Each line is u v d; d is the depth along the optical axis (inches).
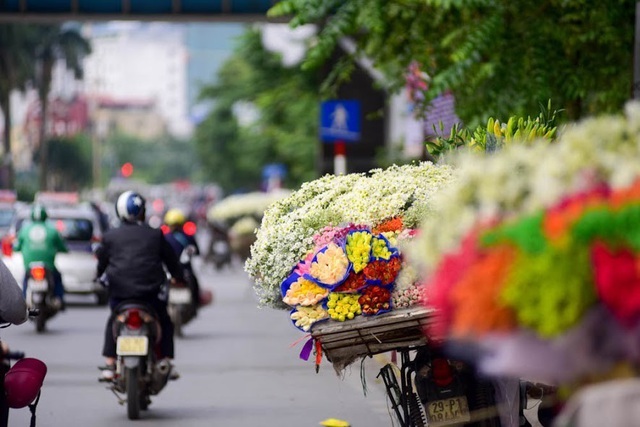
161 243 519.5
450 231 200.7
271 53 2069.4
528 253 182.1
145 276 511.5
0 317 330.6
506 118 668.1
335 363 331.0
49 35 3590.1
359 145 1416.1
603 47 677.3
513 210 195.8
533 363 182.1
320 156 1453.0
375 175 358.9
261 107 2060.8
